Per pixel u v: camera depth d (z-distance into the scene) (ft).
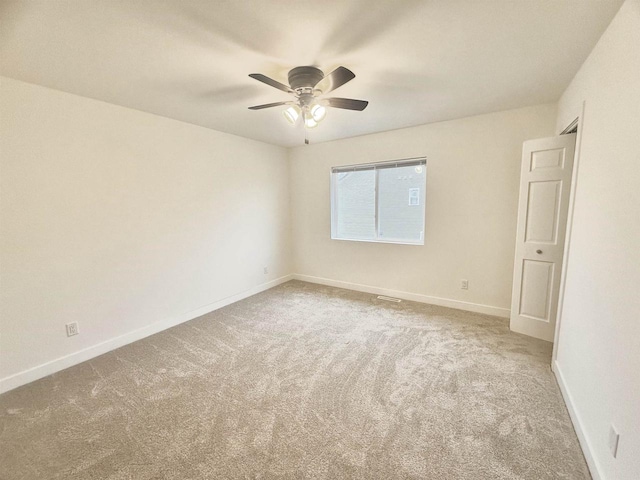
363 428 5.46
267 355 8.13
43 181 7.20
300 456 4.89
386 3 4.22
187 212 10.59
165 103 8.34
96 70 6.24
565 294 6.66
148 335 9.54
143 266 9.38
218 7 4.25
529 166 8.46
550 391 6.40
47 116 7.18
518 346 8.35
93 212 8.14
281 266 15.19
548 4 4.28
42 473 4.66
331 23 4.70
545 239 8.39
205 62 5.95
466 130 10.25
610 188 4.53
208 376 7.20
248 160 12.96
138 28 4.75
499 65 6.26
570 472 4.53
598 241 4.91
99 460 4.87
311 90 6.38
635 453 3.41
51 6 4.13
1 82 6.49
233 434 5.38
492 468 4.60
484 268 10.58
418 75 6.72
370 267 13.33
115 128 8.46
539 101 8.66
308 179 14.64
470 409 5.89
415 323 9.98
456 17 4.57
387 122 10.67
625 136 4.09
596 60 5.34
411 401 6.16
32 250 7.11
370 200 13.12
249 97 7.90
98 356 8.29
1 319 6.72
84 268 8.04
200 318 10.87
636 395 3.45
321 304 12.05
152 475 4.59
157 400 6.34
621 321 3.92
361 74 6.65
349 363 7.64
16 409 6.14
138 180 9.10
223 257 12.06
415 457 4.83
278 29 4.84
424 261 11.80
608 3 4.25
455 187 10.72
